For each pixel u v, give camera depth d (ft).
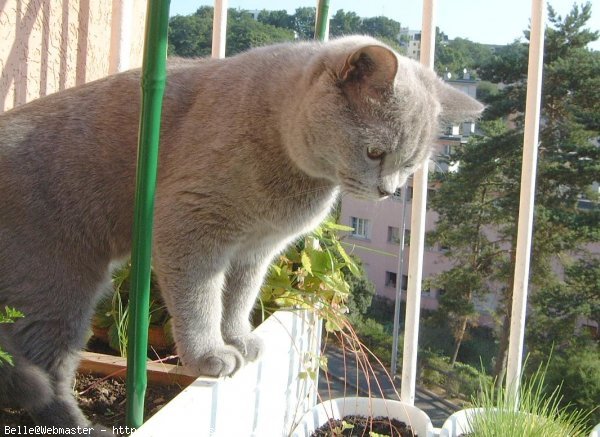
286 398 2.40
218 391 1.76
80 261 2.03
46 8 2.72
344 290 2.48
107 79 2.10
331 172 1.95
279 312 2.34
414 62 2.14
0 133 1.97
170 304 1.90
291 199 1.98
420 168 2.22
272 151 1.90
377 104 1.84
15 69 2.57
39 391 1.72
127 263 2.31
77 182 1.99
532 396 2.68
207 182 1.86
